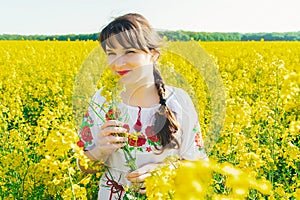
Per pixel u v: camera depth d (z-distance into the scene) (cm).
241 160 300
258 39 5112
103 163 277
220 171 185
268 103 765
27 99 1078
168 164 211
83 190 294
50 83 1250
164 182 200
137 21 250
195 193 169
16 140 540
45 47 2538
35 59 1906
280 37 5175
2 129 584
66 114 665
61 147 260
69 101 943
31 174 410
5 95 1040
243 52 2275
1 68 1628
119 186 285
